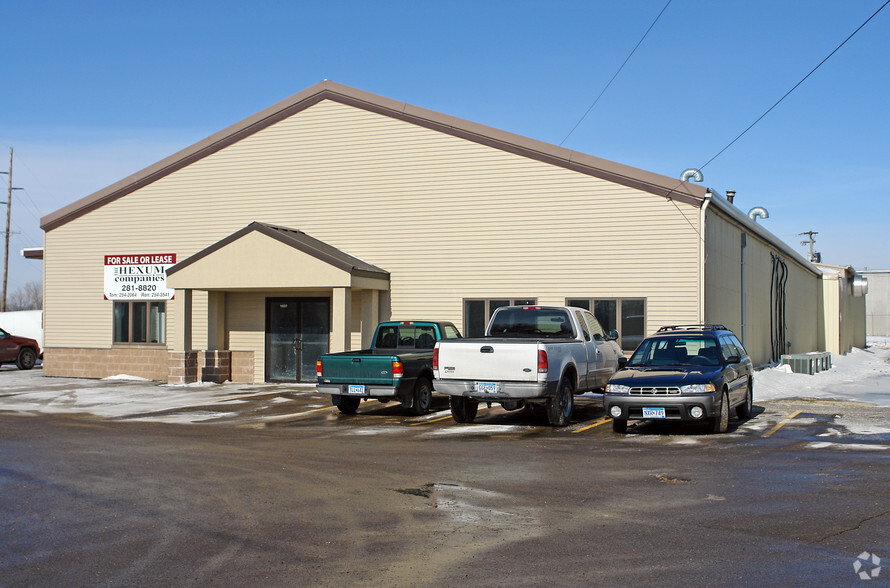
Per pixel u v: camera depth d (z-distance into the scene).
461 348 13.98
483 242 20.69
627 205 19.39
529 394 13.48
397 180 21.64
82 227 25.27
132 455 11.06
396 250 21.53
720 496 8.30
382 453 11.16
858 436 12.59
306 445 11.97
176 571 5.96
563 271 19.88
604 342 16.66
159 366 24.19
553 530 7.01
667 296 18.98
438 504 8.00
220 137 23.55
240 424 14.77
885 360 40.59
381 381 15.38
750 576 5.75
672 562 6.09
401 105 21.61
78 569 6.03
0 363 30.52
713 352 13.88
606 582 5.64
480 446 11.80
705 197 18.70
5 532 7.10
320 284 19.97
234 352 23.22
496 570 5.93
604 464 10.19
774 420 14.70
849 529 7.00
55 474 9.68
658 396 12.72
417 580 5.71
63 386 22.41
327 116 22.53
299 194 22.70
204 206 23.78
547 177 20.14
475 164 20.86
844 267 47.34
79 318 25.22
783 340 32.03
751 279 25.56
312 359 22.47
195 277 21.47
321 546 6.57
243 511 7.77
